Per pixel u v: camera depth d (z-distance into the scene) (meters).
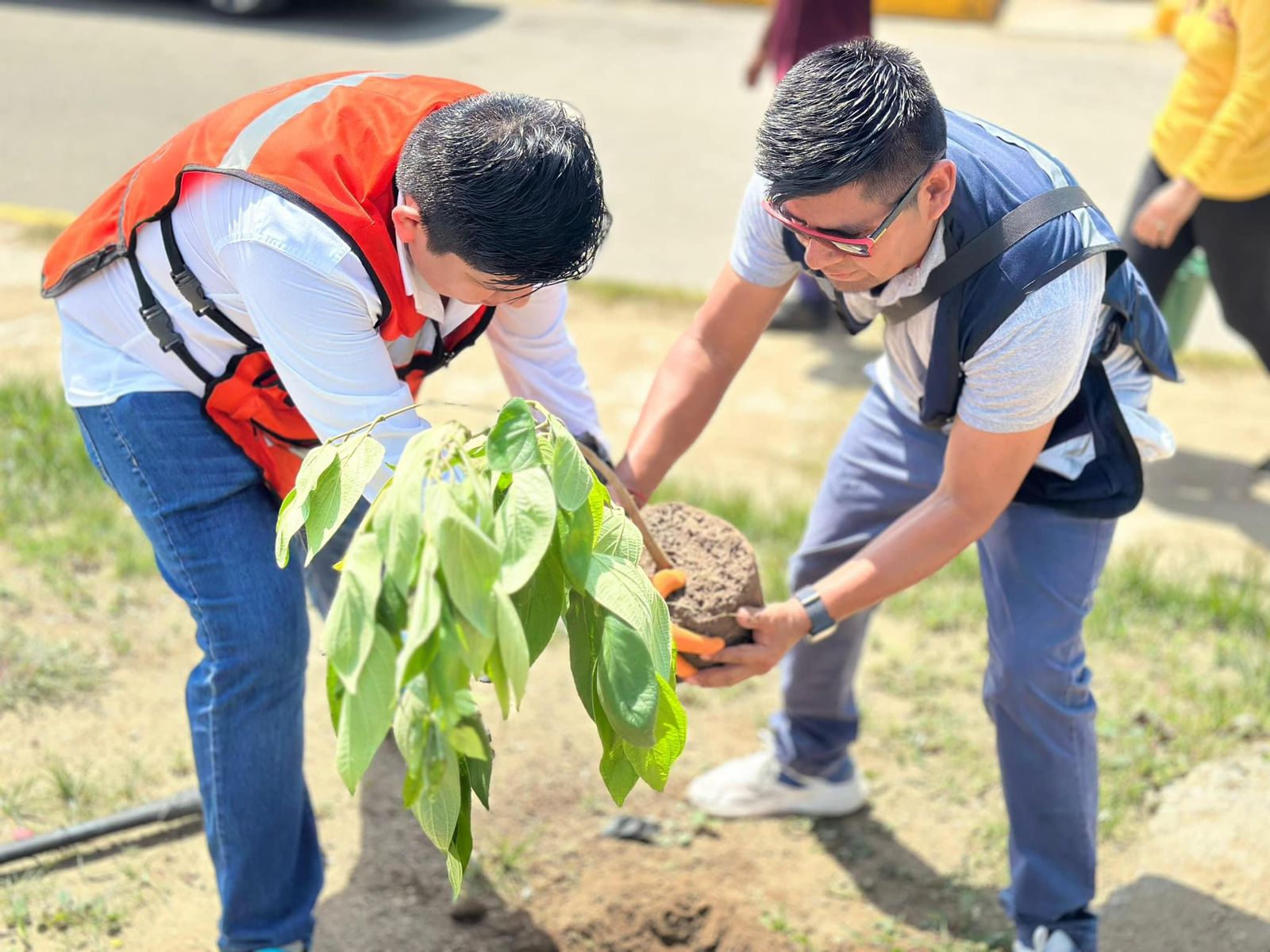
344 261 1.88
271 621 2.17
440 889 2.79
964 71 10.47
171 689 3.22
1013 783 2.49
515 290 1.89
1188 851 2.96
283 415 2.23
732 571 2.33
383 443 1.96
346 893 2.75
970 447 2.13
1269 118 3.87
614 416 5.15
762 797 3.04
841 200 1.89
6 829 2.75
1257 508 4.62
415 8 11.59
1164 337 2.41
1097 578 2.41
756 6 12.59
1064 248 2.01
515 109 1.81
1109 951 2.72
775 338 6.07
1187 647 3.69
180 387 2.19
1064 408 2.14
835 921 2.80
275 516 2.28
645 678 1.59
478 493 1.53
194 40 10.17
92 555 3.67
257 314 1.94
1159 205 4.03
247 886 2.31
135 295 2.14
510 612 1.47
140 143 7.97
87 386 2.19
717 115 9.33
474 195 1.75
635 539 1.72
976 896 2.88
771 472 4.79
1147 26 12.13
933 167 1.92
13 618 3.37
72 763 2.95
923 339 2.21
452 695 1.49
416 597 1.46
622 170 8.16
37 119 8.28
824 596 2.29
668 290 6.41
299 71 9.52
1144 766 3.18
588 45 10.89
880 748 3.30
